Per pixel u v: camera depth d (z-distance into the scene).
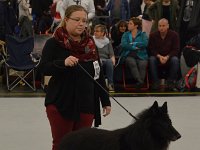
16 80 12.97
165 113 4.53
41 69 5.25
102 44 12.54
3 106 10.64
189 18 13.20
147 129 4.44
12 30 13.84
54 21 14.94
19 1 14.27
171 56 12.53
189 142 7.86
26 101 11.22
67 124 5.31
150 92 12.48
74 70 5.27
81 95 5.29
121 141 4.56
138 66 12.57
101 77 5.51
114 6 15.31
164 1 13.35
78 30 5.16
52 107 5.29
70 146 4.79
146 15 13.78
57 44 5.24
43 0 16.08
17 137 8.09
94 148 4.65
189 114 9.98
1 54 13.42
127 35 12.71
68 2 13.34
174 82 12.62
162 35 12.64
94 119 5.61
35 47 13.48
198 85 13.57
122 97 11.85
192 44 13.16
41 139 7.97
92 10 13.42
